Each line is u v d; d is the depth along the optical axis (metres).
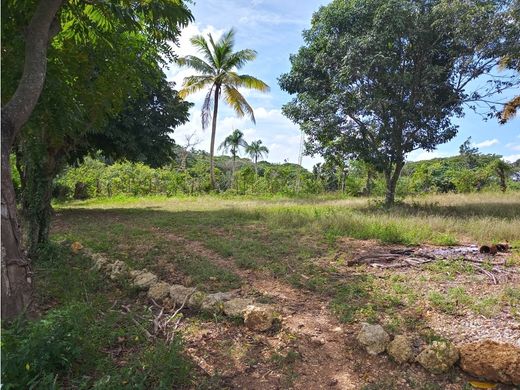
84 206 16.59
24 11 3.76
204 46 21.73
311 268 5.61
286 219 9.77
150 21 4.29
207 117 22.88
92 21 4.46
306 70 14.19
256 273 5.47
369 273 5.43
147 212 12.88
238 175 26.62
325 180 28.55
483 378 2.86
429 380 2.91
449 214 11.12
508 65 12.16
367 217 9.66
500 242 7.51
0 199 3.12
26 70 3.43
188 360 3.12
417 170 26.86
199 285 4.97
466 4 11.55
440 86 12.47
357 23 12.81
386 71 12.01
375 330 3.38
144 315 4.05
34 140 5.79
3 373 2.36
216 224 9.54
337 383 2.93
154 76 7.20
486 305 4.04
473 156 27.55
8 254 3.13
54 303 4.41
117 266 5.48
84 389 2.61
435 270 5.46
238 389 2.86
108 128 12.36
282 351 3.35
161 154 15.12
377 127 13.36
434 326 3.64
